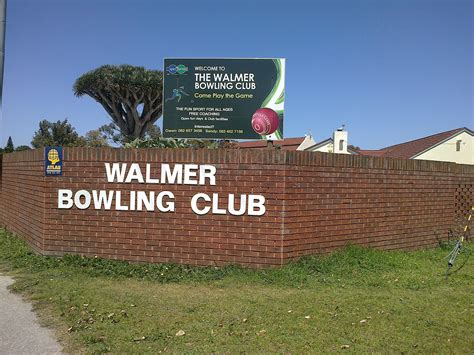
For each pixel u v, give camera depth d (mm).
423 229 9891
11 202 11375
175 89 9188
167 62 9211
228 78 9078
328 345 4660
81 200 8273
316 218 7969
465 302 6164
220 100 9117
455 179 10750
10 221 11438
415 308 5852
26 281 6992
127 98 27359
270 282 6977
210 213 7801
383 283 6996
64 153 8344
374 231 8875
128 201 8094
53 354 4426
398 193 9305
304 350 4531
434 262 8656
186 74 9180
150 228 8016
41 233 8547
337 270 7512
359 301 6078
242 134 9086
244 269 7562
